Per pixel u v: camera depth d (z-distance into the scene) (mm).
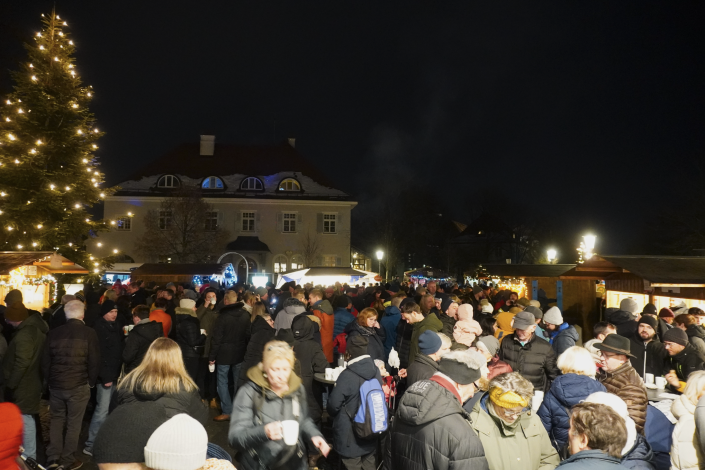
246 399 4258
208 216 52969
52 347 7117
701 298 12180
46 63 21859
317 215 54250
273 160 56781
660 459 4547
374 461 5848
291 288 15953
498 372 5680
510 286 26594
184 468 2574
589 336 20297
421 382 3984
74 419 7195
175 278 28594
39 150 20875
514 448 4000
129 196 51531
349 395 5629
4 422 2818
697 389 4305
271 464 4059
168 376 4121
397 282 19391
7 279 13195
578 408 3447
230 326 9477
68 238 21797
